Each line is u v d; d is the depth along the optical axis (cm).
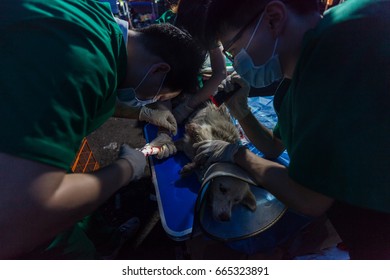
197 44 107
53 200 62
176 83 108
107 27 83
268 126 223
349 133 67
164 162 173
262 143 154
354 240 103
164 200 148
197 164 154
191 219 138
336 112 68
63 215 66
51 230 65
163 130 191
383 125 64
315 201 84
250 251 145
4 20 65
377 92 64
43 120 59
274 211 130
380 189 69
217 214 126
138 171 108
